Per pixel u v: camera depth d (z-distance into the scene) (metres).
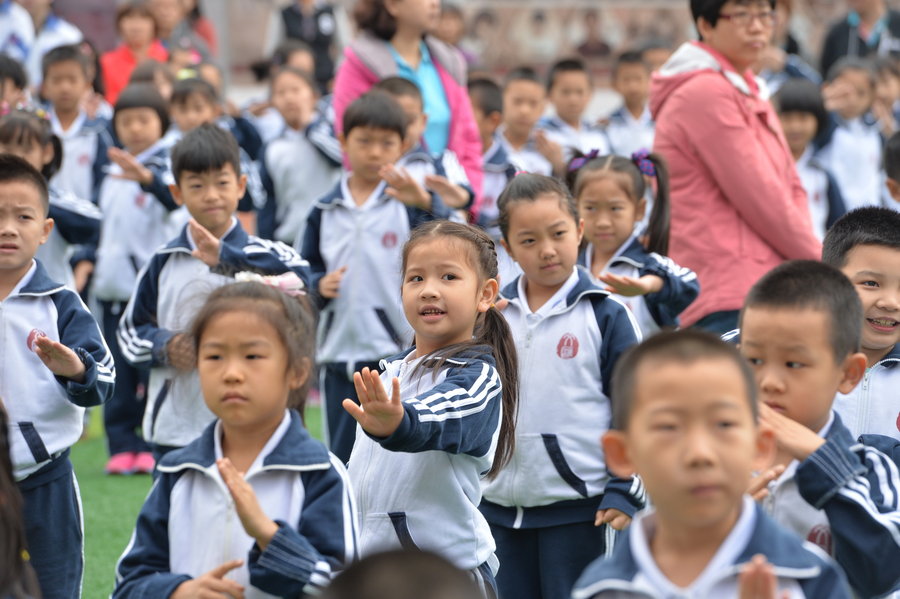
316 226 11.70
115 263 14.45
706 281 10.78
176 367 8.60
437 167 12.30
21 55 21.34
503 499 8.33
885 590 5.73
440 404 6.55
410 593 3.50
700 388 4.55
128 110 14.52
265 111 20.52
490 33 31.92
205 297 6.39
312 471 5.95
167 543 5.99
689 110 10.73
